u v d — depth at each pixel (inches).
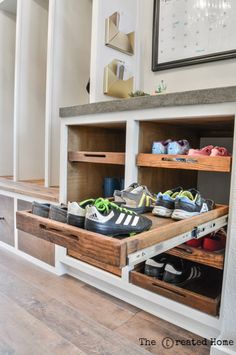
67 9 87.4
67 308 56.2
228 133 71.4
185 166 46.5
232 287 41.1
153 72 78.7
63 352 43.8
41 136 104.7
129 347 45.4
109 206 29.6
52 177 87.3
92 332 48.9
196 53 69.6
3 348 44.4
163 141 56.1
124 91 77.5
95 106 57.2
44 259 73.8
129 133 52.7
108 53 73.2
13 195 81.7
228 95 40.3
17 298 59.6
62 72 88.4
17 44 94.5
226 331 41.8
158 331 49.7
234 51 63.7
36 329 49.3
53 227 30.0
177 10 71.8
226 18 64.3
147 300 54.2
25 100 99.0
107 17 71.7
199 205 37.9
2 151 113.9
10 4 104.1
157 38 76.2
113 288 60.6
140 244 25.4
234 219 40.4
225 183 72.6
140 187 44.3
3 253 84.5
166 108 47.4
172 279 52.4
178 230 30.9
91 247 25.6
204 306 46.1
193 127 64.6
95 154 59.5
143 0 79.5
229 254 41.1
